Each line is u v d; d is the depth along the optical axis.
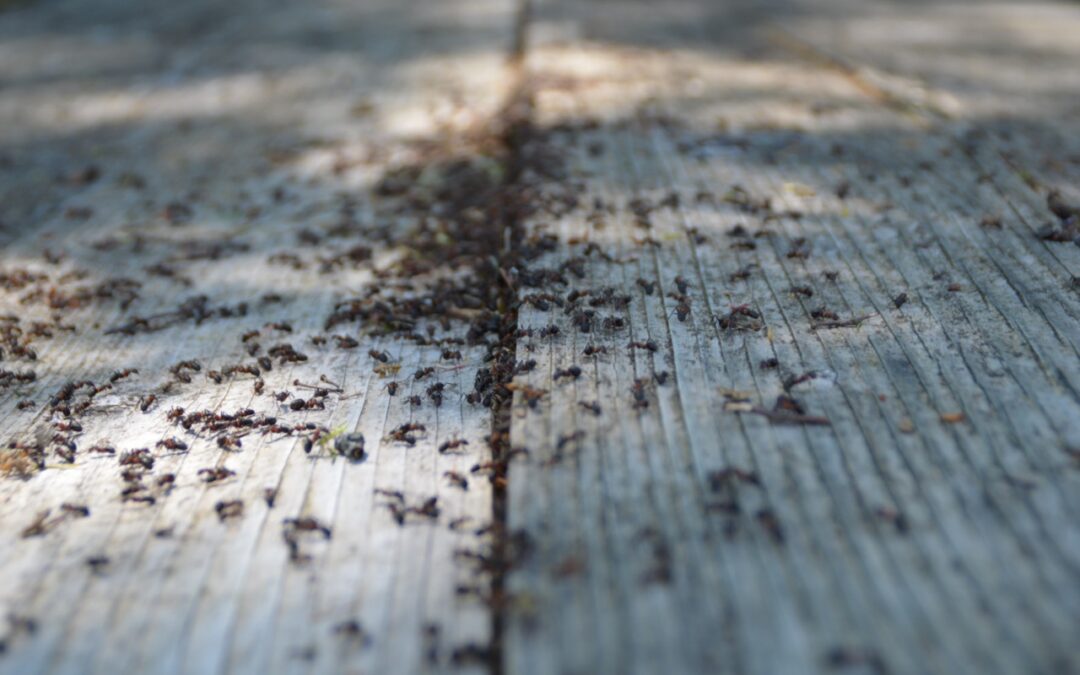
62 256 0.43
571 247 0.39
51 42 0.87
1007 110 0.52
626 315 0.35
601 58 0.67
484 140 0.53
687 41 0.74
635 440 0.30
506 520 0.28
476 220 0.44
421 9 0.99
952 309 0.34
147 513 0.30
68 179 0.51
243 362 0.36
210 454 0.32
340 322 0.38
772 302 0.35
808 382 0.31
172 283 0.41
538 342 0.34
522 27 0.86
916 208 0.41
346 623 0.27
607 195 0.43
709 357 0.33
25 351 0.37
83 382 0.35
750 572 0.27
